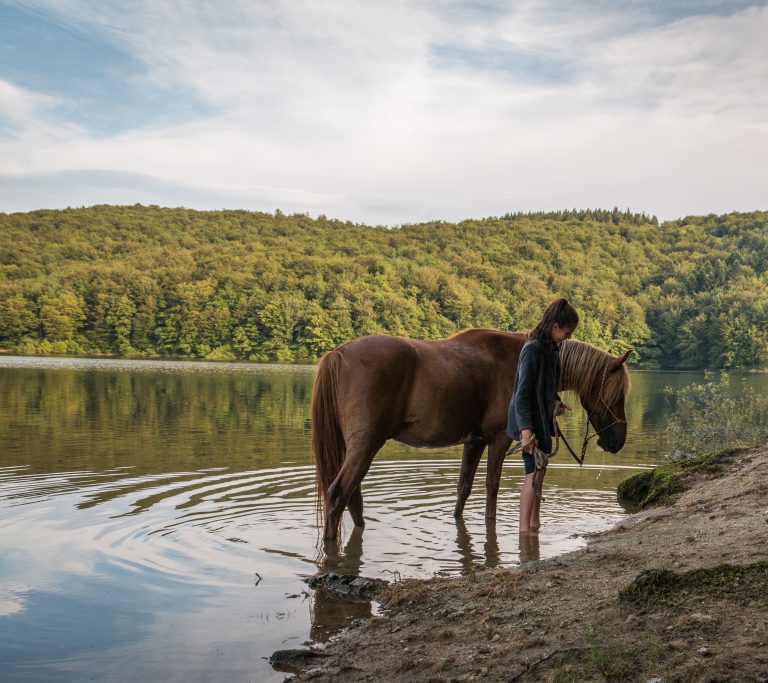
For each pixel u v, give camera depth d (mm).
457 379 5762
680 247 144125
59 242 125000
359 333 86250
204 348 81188
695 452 10125
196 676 3162
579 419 16719
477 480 8289
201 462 9070
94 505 6453
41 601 4094
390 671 3031
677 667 2596
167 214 166375
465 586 4133
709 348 84062
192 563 4824
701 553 3982
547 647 2986
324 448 5594
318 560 4953
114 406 17703
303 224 174000
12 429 12336
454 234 151625
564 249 142375
